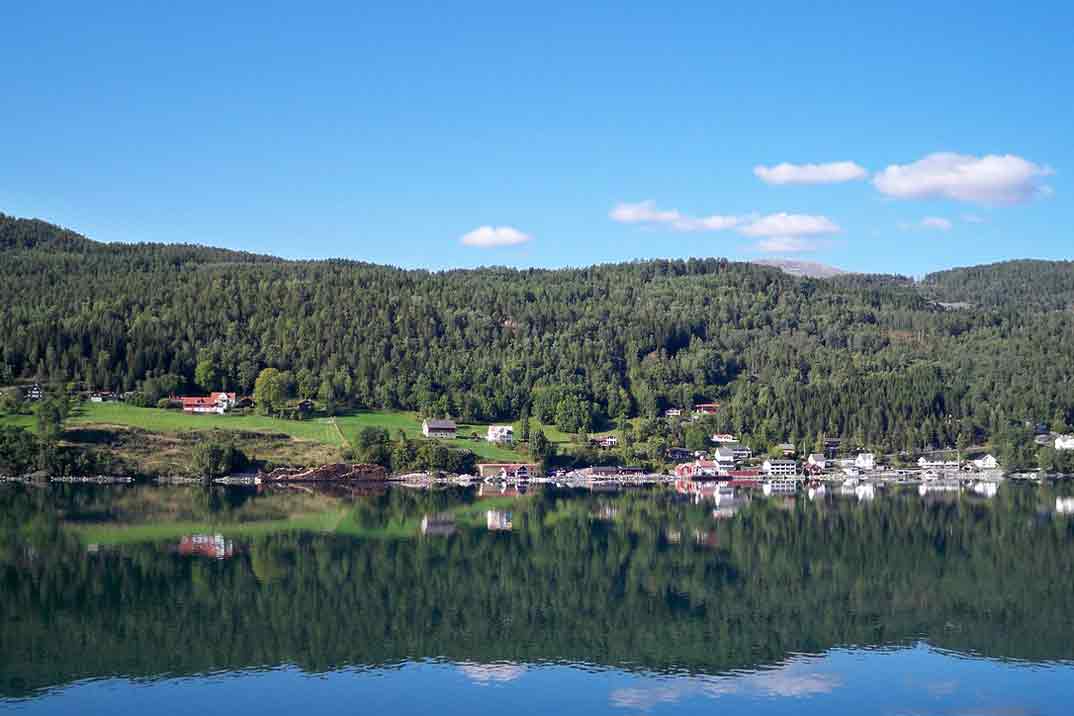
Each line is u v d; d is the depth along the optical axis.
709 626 97.75
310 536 150.88
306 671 82.38
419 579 119.25
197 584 114.62
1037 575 121.94
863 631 95.50
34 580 115.50
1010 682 79.75
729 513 188.50
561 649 89.19
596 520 175.62
